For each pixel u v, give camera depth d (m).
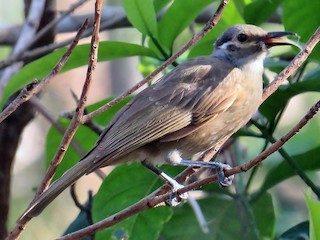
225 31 11.66
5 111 8.70
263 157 8.58
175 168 11.89
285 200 16.95
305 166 11.97
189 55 12.76
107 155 9.98
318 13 11.02
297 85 11.04
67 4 19.61
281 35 11.23
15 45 13.76
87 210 11.66
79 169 9.66
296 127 8.45
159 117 10.61
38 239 17.19
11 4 21.22
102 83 19.73
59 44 12.89
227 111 10.99
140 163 11.41
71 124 8.65
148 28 11.25
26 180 18.36
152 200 8.98
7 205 13.67
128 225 11.61
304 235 11.41
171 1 12.05
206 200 12.44
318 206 8.66
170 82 10.98
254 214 12.29
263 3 11.78
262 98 10.22
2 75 13.78
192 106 10.81
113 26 14.01
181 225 12.37
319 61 11.01
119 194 11.62
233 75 11.16
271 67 11.71
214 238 12.30
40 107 12.66
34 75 11.34
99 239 11.63
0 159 13.62
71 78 19.50
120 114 10.63
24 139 18.66
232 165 13.18
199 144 10.97
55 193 9.36
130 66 19.78
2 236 13.58
